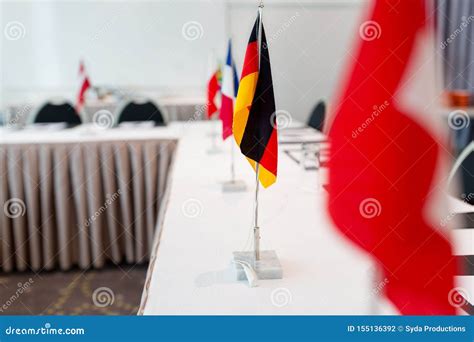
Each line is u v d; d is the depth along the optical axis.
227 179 1.88
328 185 0.50
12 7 4.90
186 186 1.78
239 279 1.00
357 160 0.47
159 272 1.04
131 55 5.09
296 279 1.00
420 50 0.44
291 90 5.23
